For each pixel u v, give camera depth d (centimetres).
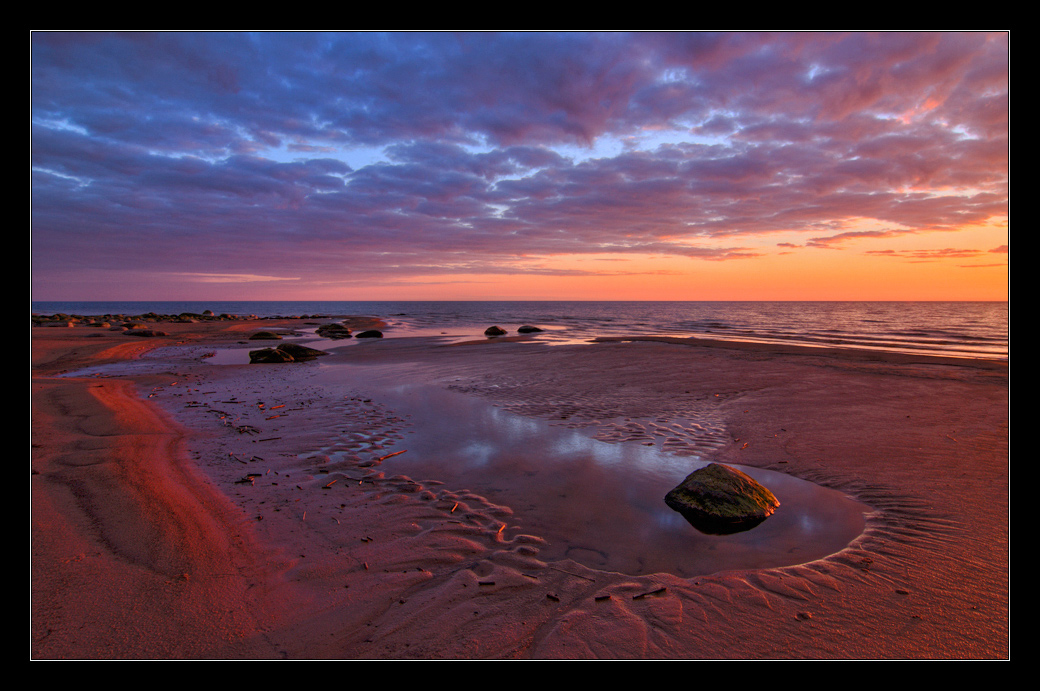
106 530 391
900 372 1245
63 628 273
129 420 773
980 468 557
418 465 598
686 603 312
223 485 513
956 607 305
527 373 1320
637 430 758
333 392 1078
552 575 348
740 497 453
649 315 6306
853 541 398
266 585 326
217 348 2178
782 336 2633
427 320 4959
